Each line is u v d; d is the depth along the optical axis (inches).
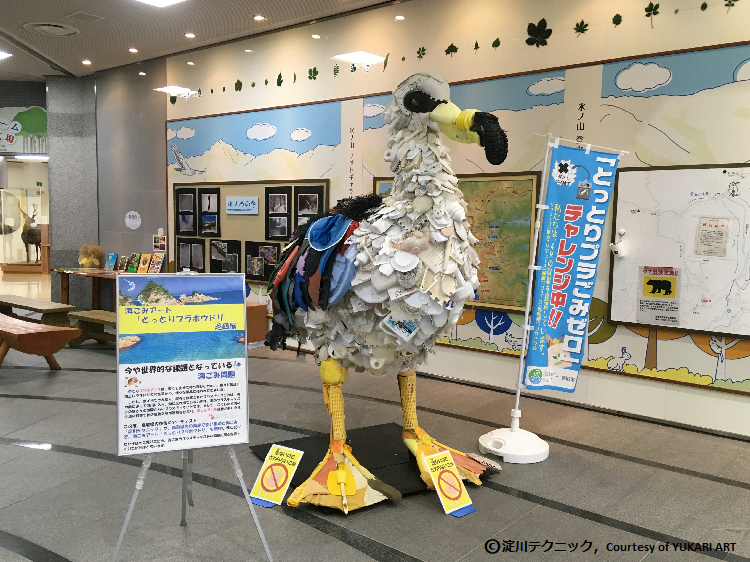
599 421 158.1
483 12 182.1
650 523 103.9
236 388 88.5
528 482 120.3
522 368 135.3
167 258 289.7
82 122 323.0
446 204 104.0
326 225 109.9
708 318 148.5
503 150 95.3
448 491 107.7
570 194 128.9
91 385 192.4
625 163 159.0
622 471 126.0
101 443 140.8
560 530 101.3
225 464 128.1
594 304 167.2
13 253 530.0
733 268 143.9
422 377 202.8
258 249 249.8
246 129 250.4
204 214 270.7
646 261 156.8
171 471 124.9
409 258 99.8
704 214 147.1
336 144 221.5
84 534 98.4
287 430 149.4
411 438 121.6
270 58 239.3
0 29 243.4
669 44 149.9
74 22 232.4
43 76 330.3
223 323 88.3
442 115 101.7
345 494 107.0
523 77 175.3
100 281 313.0
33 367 215.2
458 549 94.8
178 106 277.0
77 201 327.0
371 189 212.7
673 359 155.2
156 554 92.4
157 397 85.0
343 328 109.5
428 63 195.3
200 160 270.4
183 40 254.2
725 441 143.9
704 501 112.3
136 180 300.7
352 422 156.0
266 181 244.1
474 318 192.1
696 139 147.7
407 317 101.8
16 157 382.3
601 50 160.9
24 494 113.7
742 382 145.4
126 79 298.4
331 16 217.9
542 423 156.2
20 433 147.5
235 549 94.1
